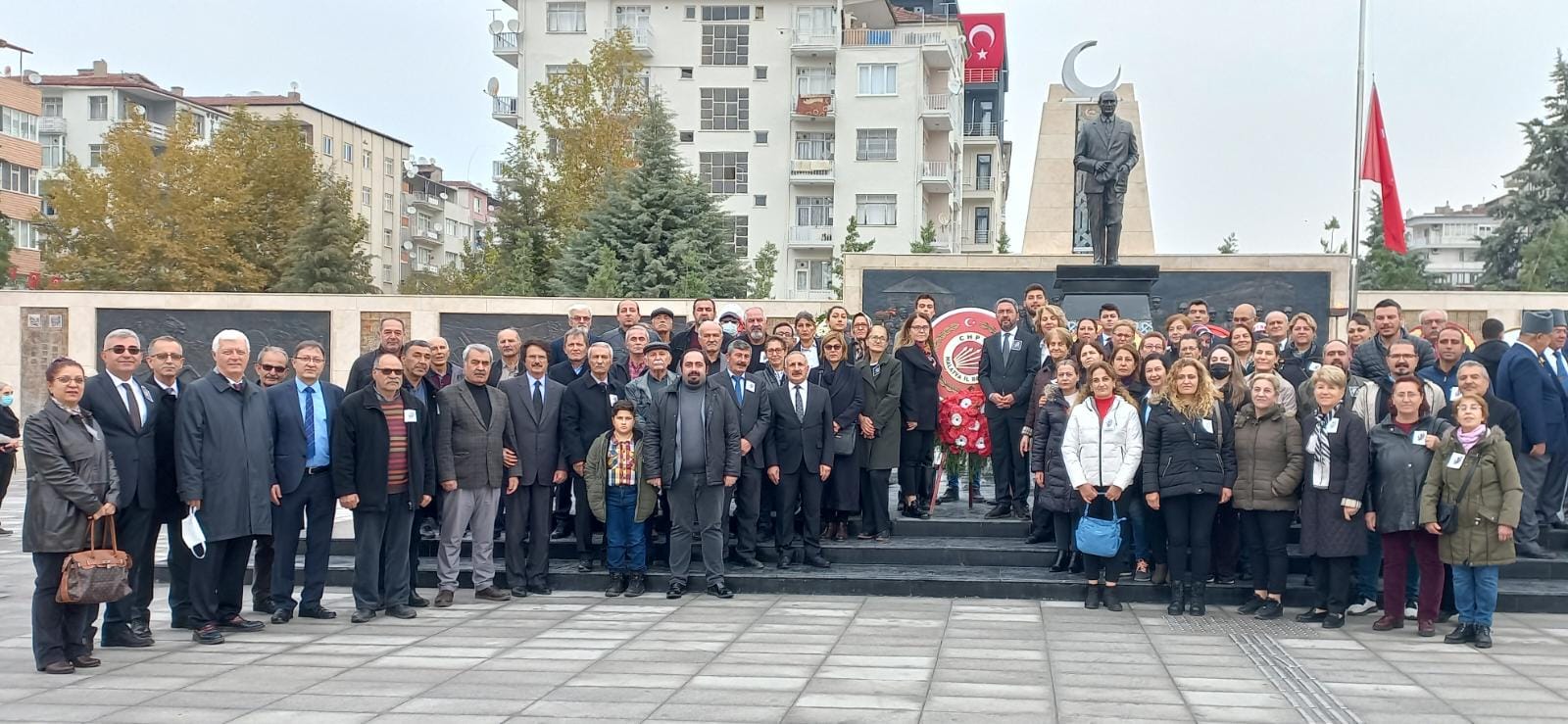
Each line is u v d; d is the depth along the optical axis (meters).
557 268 28.88
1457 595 8.15
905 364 11.23
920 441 11.45
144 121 36.69
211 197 35.59
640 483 9.91
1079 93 22.92
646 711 6.18
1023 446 10.84
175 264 35.22
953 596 9.93
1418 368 10.16
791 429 10.35
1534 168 37.44
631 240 28.62
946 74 47.06
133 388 8.03
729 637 8.22
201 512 8.10
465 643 8.03
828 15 45.03
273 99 60.22
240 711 6.21
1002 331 11.40
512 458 9.95
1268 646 8.00
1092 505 9.46
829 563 10.51
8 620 8.95
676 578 9.97
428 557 11.32
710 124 45.62
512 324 21.52
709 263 28.56
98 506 7.18
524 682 6.85
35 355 22.31
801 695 6.54
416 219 71.62
